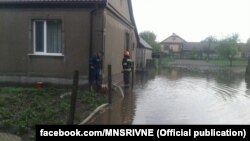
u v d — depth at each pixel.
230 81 24.97
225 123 10.43
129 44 25.72
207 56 78.56
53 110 11.35
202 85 21.34
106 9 16.58
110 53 18.05
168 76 27.86
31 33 16.59
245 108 13.21
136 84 20.61
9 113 10.84
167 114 11.62
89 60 16.02
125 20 22.91
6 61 16.95
